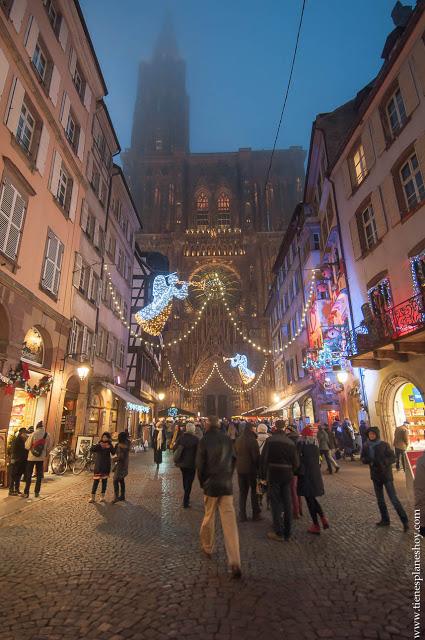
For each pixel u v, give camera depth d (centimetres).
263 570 515
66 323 1747
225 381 5841
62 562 555
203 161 7525
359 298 1877
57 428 1620
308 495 696
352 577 487
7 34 1283
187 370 5822
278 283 4269
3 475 1183
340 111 2417
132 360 3150
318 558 559
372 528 714
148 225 6862
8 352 1251
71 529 734
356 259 1895
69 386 1862
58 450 1527
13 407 1400
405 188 1527
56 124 1677
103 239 2395
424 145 1355
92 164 2191
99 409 2255
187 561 555
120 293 2828
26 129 1474
